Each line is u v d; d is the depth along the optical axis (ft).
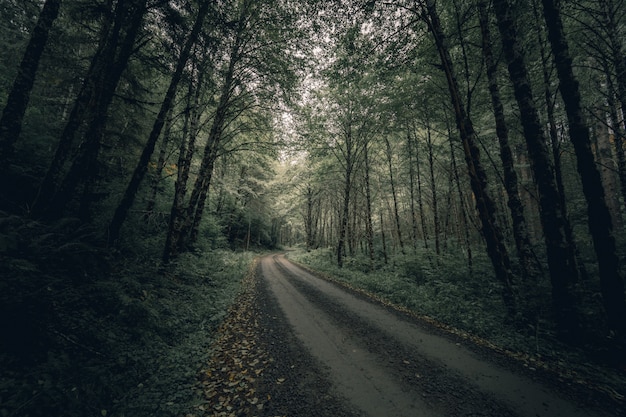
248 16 39.09
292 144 49.55
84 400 9.43
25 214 17.81
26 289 11.34
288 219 159.94
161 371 13.34
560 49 17.48
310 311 26.73
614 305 15.71
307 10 30.66
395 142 65.05
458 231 67.41
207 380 13.34
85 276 16.84
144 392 11.37
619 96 25.29
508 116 40.32
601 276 16.43
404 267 46.29
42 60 28.66
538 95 34.73
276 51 39.27
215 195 76.18
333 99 60.59
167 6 24.23
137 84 32.19
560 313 17.81
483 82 36.65
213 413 10.76
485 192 24.84
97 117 21.72
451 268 38.99
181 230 39.11
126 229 28.27
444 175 65.46
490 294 27.84
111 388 10.66
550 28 17.92
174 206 31.42
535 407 11.07
